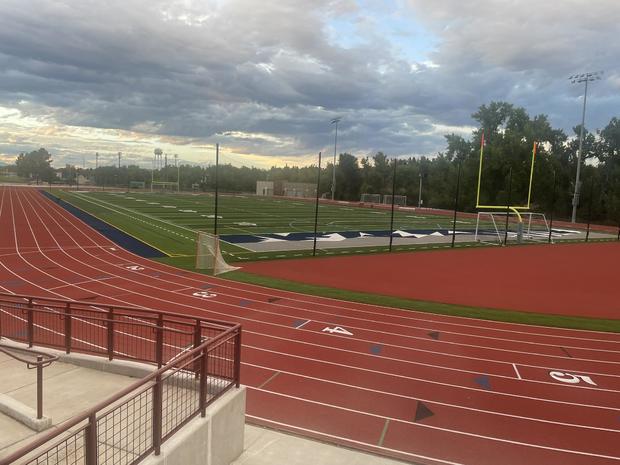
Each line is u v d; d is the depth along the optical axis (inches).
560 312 760.3
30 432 252.7
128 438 238.7
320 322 643.5
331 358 513.3
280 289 828.0
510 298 850.1
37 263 994.1
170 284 830.5
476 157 3457.2
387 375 474.9
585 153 3518.7
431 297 832.3
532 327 662.5
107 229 1589.6
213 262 983.6
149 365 339.6
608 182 3235.7
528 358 537.3
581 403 428.1
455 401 423.8
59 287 784.9
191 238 1433.3
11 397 296.2
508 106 3703.3
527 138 3312.0
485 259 1300.4
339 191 4692.4
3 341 406.9
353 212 2751.0
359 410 398.9
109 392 312.8
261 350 529.0
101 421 257.9
